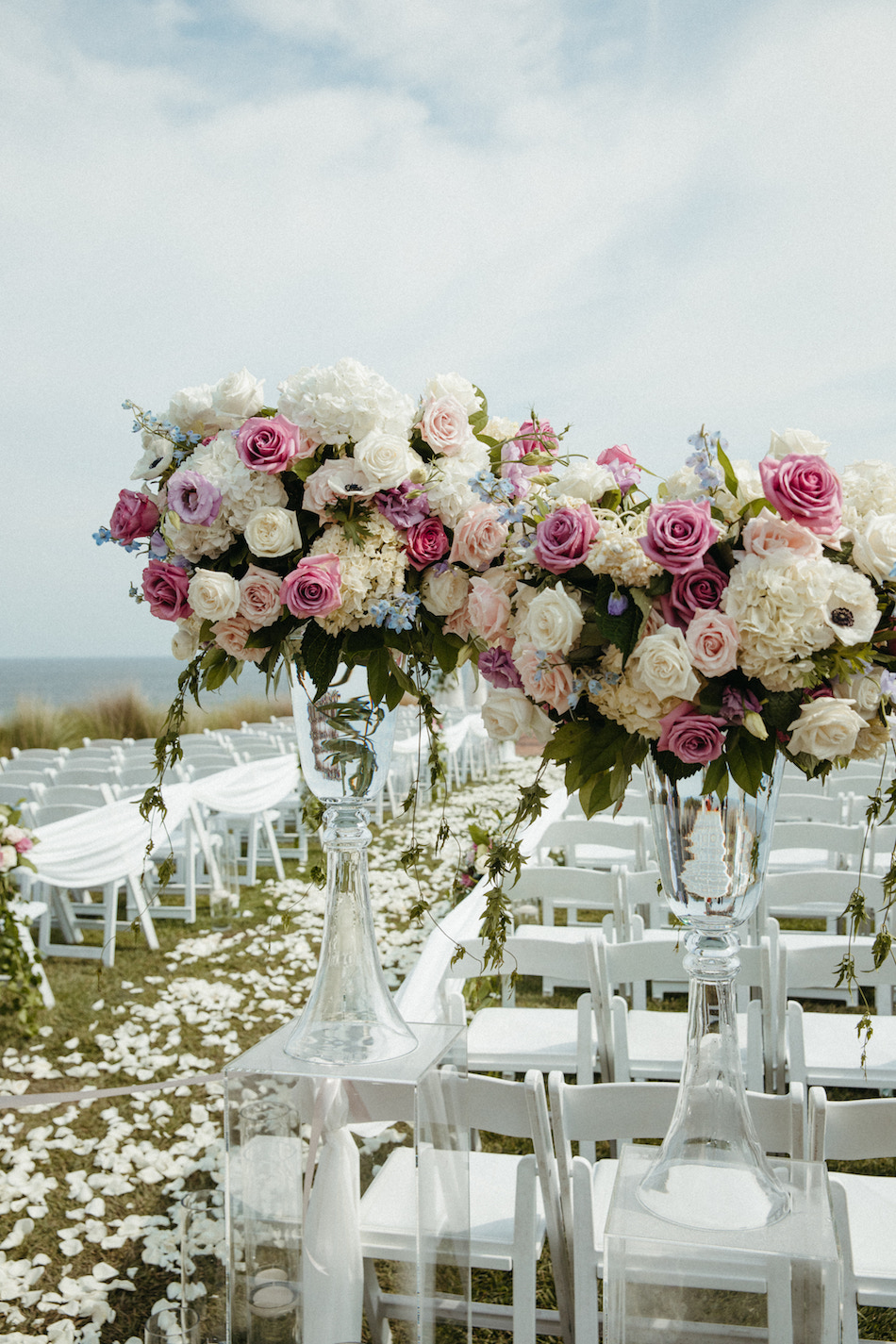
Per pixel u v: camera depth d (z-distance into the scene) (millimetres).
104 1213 2994
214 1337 2008
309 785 1535
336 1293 1424
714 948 1357
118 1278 2670
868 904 3088
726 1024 1346
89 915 7035
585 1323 1598
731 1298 1258
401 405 1396
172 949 5898
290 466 1366
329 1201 1420
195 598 1340
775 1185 1347
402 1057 1494
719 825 1301
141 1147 3410
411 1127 1395
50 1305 2537
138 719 20953
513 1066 2922
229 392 1421
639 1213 1327
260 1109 1462
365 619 1370
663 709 1189
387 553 1344
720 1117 1335
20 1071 4180
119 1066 4176
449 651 1446
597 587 1237
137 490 1454
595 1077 3480
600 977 2654
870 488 1283
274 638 1415
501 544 1331
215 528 1383
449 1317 1573
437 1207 1497
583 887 3465
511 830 1351
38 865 4930
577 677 1237
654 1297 1281
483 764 13578
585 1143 2428
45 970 5594
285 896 7020
